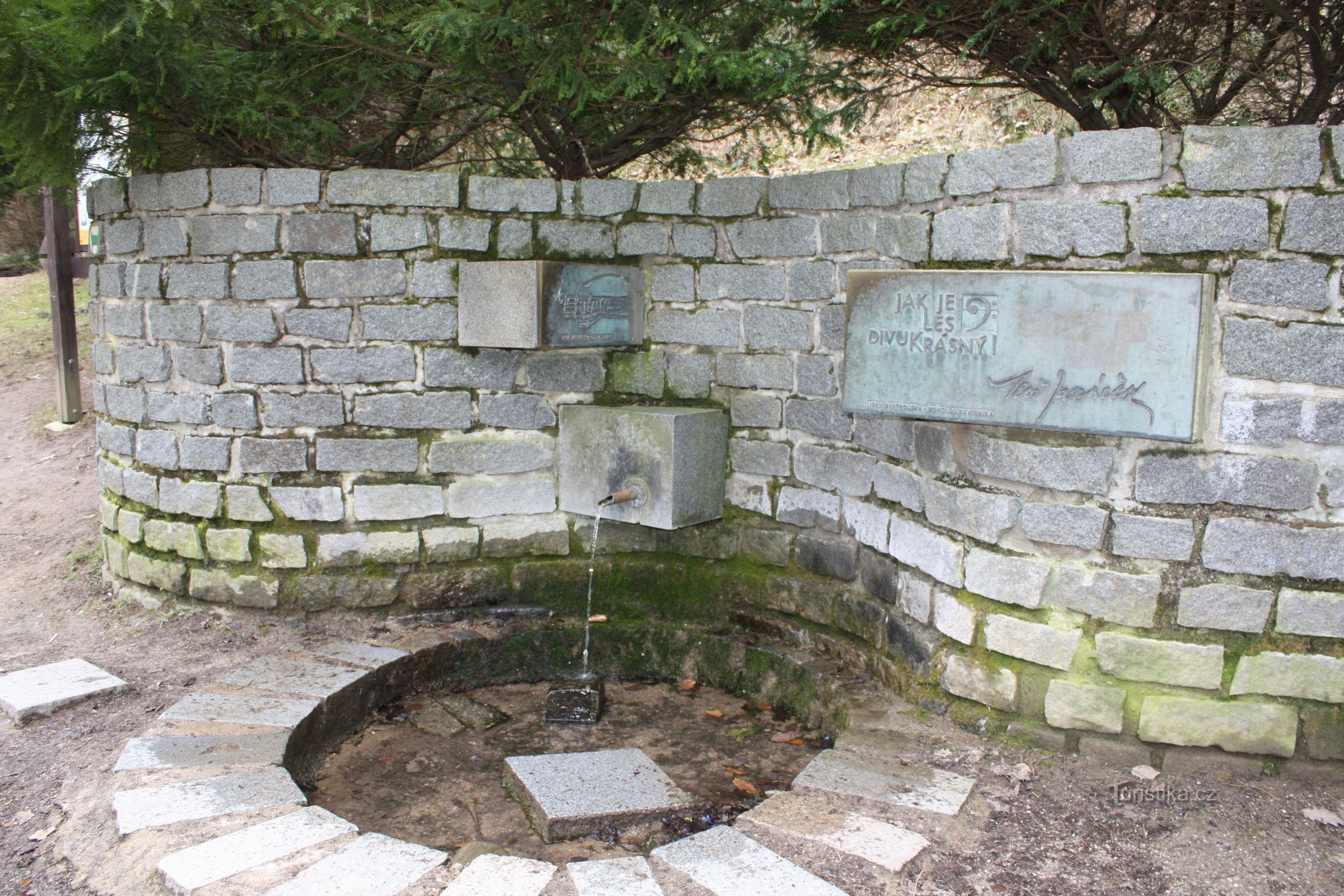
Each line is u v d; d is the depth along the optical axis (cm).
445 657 493
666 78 501
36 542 633
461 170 715
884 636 442
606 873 287
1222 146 326
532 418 518
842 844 301
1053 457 358
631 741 454
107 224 529
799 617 496
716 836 307
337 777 408
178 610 520
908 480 420
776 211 479
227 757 361
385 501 505
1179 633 346
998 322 366
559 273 474
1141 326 334
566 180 530
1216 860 296
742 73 454
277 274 487
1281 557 332
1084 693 357
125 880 291
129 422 536
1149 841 306
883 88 511
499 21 443
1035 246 361
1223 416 333
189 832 310
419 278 493
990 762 359
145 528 527
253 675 440
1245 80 437
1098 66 443
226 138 530
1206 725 343
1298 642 335
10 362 912
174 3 437
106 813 327
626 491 486
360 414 499
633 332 517
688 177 745
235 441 501
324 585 504
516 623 523
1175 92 481
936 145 828
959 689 390
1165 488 343
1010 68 465
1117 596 351
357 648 479
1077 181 351
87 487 710
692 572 529
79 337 917
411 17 473
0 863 306
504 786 405
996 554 375
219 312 494
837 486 472
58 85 446
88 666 454
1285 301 323
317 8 452
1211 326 331
